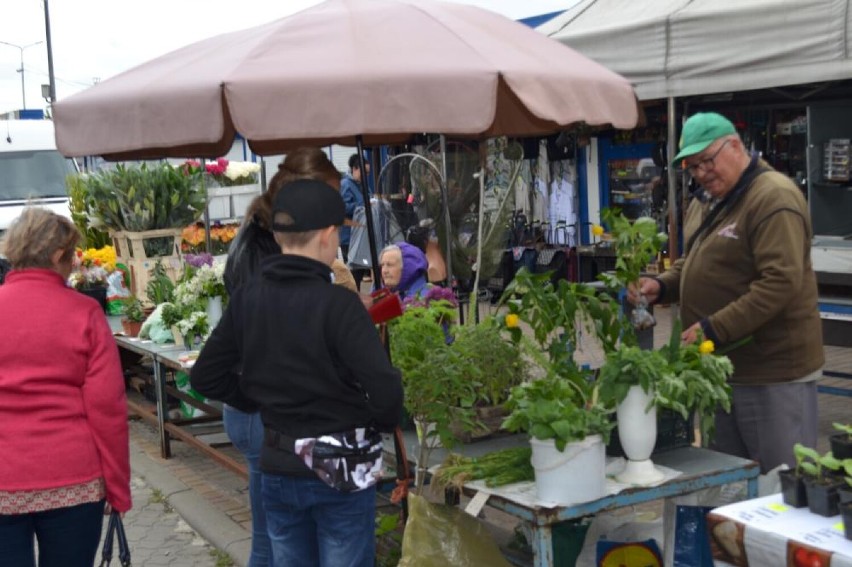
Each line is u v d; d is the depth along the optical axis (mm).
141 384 7891
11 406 3037
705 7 6145
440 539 3240
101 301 7648
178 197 7480
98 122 3143
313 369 2625
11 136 12719
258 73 2793
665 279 4047
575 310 3404
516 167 5801
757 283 3436
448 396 3297
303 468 2643
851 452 2447
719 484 3162
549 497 2914
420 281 5262
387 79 2736
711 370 3117
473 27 3125
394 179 7195
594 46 6676
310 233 2695
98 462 3145
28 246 3096
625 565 3404
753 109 8430
